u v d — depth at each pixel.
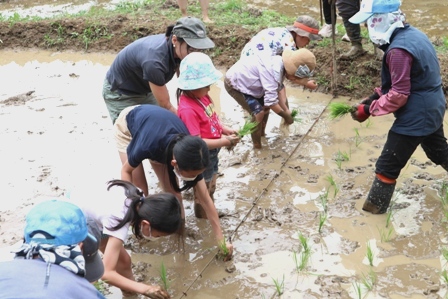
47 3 12.14
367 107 5.18
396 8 4.69
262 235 5.04
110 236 3.81
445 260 4.61
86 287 2.52
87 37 9.73
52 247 2.51
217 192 5.69
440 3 10.73
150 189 5.81
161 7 10.67
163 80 4.99
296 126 6.87
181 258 4.82
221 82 8.22
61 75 8.69
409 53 4.62
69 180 5.95
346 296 4.30
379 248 4.79
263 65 5.89
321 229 5.05
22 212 5.47
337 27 9.02
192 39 4.77
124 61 5.20
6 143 6.73
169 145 4.21
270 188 5.70
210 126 4.88
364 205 5.23
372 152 6.21
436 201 5.32
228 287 4.47
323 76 7.79
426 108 4.78
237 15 9.94
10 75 8.77
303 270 4.59
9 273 2.40
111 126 7.02
